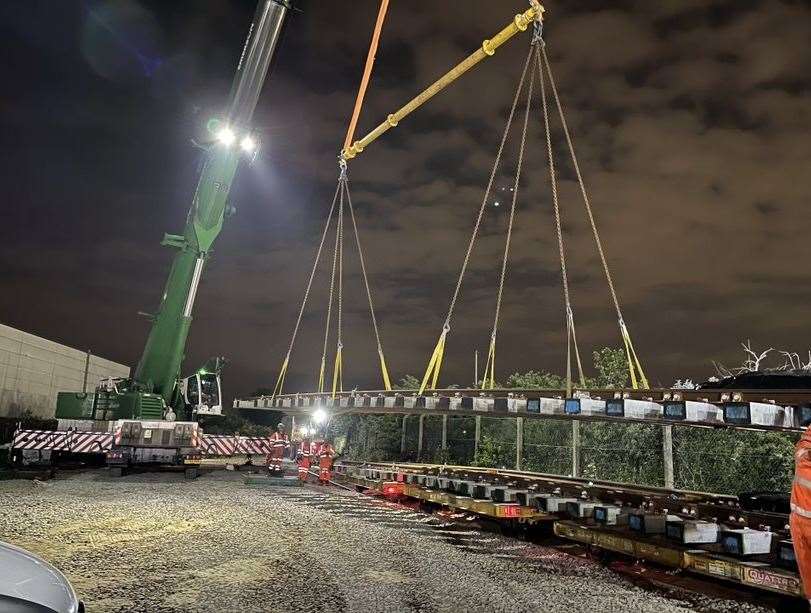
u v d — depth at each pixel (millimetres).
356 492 14438
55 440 16141
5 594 3363
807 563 4496
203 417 18594
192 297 16516
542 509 8414
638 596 5891
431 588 5973
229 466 19531
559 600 5699
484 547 8188
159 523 9047
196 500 11703
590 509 7754
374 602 5457
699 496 9305
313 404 18547
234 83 14039
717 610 5574
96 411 16984
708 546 6309
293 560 6938
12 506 10297
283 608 5227
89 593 5496
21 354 30422
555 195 9688
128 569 6348
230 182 15117
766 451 12586
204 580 6008
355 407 14633
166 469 18141
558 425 17359
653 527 6625
